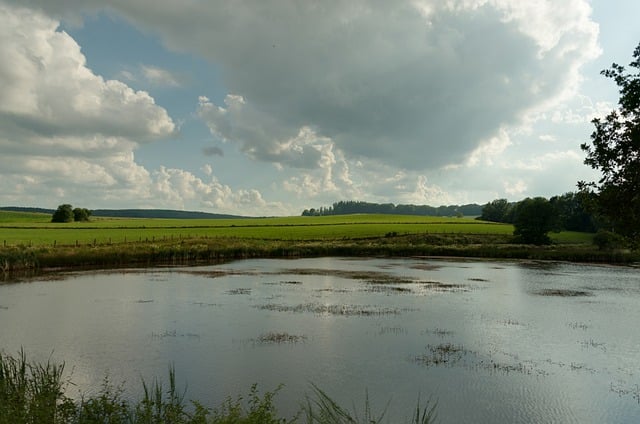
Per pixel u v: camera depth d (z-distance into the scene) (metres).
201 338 23.14
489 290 39.66
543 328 25.64
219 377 17.62
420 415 14.48
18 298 34.56
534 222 97.19
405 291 38.78
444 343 22.42
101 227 112.31
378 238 101.94
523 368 18.94
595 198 11.62
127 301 33.41
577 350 21.50
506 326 26.03
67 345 21.86
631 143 10.70
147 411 11.10
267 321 26.95
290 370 18.47
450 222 144.12
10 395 10.87
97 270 53.75
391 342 22.53
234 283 43.44
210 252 72.25
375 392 16.33
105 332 24.30
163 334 23.91
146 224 128.75
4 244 65.19
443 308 31.17
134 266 58.88
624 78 10.66
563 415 14.70
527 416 14.63
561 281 46.22
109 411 10.87
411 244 92.62
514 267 61.00
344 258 75.75
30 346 21.69
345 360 19.69
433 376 17.92
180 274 50.47
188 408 14.59
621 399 15.95
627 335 24.19
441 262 68.56
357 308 31.00
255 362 19.41
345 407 15.00
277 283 43.50
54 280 44.72
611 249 78.12
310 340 22.78
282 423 13.17
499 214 196.75
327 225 126.56
